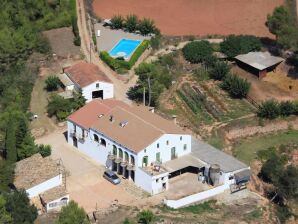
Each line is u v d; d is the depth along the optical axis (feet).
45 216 447.42
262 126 563.07
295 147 546.26
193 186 480.64
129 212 451.53
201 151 503.20
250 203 476.95
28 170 479.41
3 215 419.95
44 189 467.93
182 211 459.32
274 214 475.31
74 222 419.95
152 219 440.04
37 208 451.94
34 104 572.92
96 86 570.46
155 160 482.28
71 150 522.06
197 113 570.87
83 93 567.59
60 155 515.09
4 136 516.32
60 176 472.85
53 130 547.49
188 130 548.31
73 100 563.07
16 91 568.41
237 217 461.78
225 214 463.83
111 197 468.75
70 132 524.93
